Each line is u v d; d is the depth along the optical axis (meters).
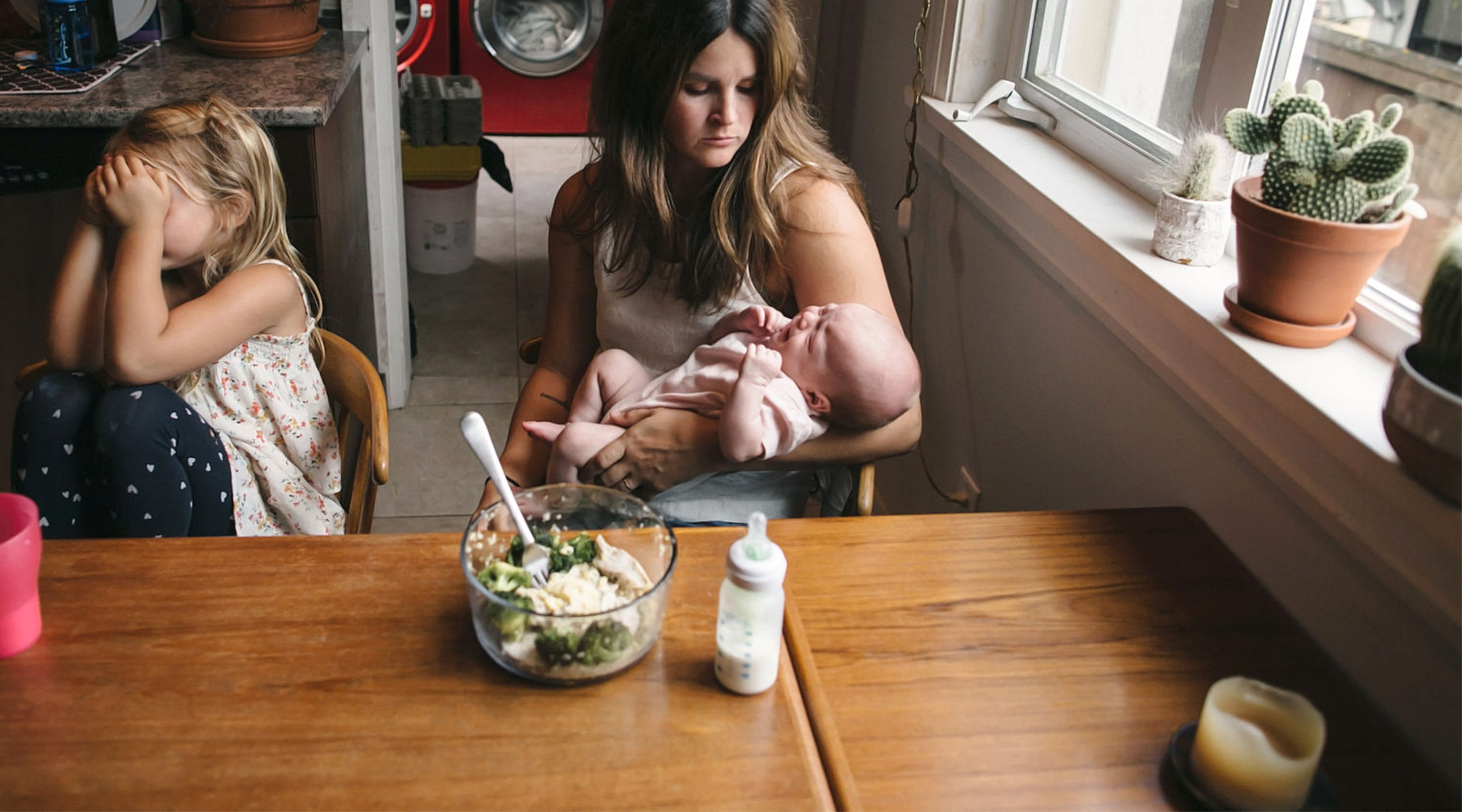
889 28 2.30
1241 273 1.11
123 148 1.43
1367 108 1.18
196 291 1.61
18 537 0.88
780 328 1.44
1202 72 1.40
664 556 1.01
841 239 1.48
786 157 1.47
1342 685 0.95
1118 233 1.38
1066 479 1.58
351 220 2.37
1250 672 0.96
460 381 3.06
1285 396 1.04
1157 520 1.17
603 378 1.56
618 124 1.45
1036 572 1.08
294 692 0.89
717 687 0.92
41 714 0.86
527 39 4.92
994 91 1.81
